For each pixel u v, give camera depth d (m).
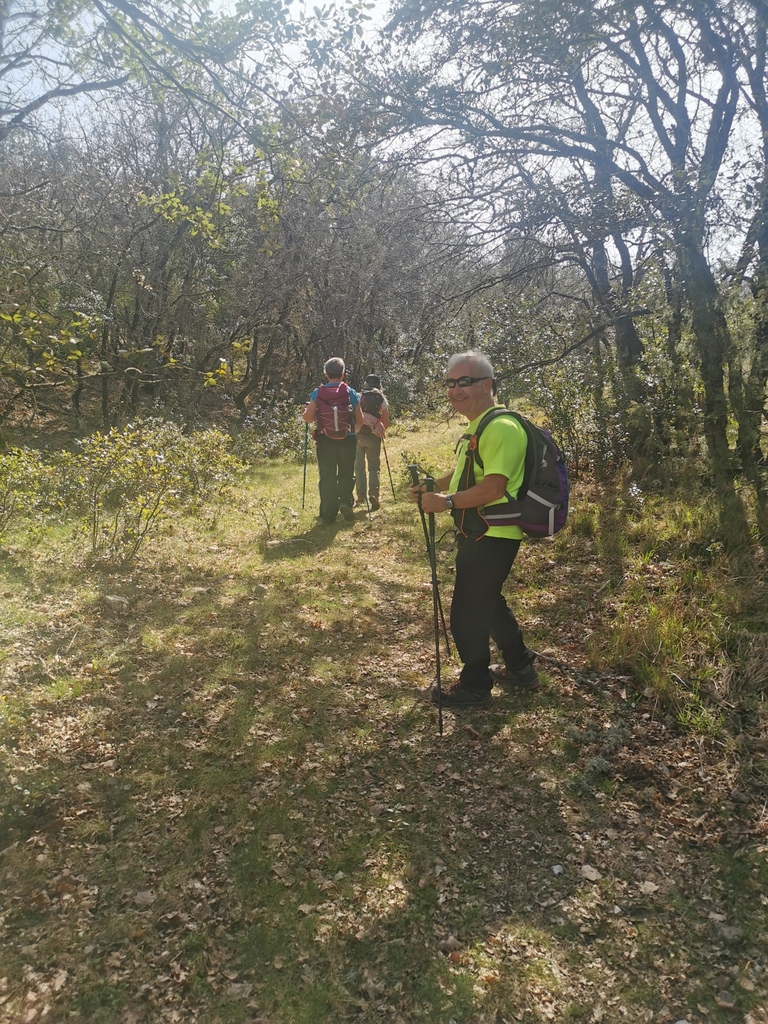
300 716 3.70
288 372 26.58
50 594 5.11
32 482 7.32
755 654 3.73
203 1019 2.11
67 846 2.72
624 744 3.36
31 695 3.68
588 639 4.33
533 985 2.22
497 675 3.96
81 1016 2.10
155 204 7.25
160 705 3.73
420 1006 2.15
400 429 13.90
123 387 16.41
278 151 6.24
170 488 7.39
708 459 6.88
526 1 5.92
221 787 3.10
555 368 8.48
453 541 6.79
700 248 6.46
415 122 6.42
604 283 9.05
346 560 6.35
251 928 2.42
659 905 2.49
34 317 4.71
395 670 4.23
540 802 3.04
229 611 5.06
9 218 9.23
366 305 18.88
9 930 2.36
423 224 7.52
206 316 18.53
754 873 2.58
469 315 8.40
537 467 3.33
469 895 2.57
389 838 2.84
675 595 4.56
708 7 6.20
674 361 7.73
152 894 2.54
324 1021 2.11
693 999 2.15
